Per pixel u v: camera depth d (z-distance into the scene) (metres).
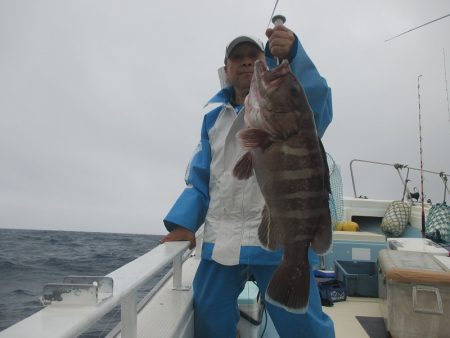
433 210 4.98
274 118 1.63
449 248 4.27
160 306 2.12
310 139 1.62
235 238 2.05
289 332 1.98
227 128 2.26
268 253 1.99
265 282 2.05
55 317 0.90
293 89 1.63
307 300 1.54
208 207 2.27
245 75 2.27
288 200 1.61
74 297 0.99
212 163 2.27
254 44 2.27
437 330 2.56
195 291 2.26
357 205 5.68
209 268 2.20
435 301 2.56
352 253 4.32
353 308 3.48
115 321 2.36
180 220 2.13
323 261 4.34
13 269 9.23
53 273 8.73
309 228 1.59
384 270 2.86
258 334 2.61
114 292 1.11
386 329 2.92
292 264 1.57
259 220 2.03
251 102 1.71
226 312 2.17
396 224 5.27
